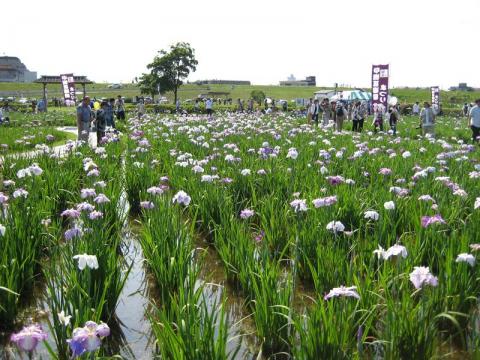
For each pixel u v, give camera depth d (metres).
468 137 23.56
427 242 6.21
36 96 105.81
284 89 144.50
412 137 23.94
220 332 3.86
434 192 8.53
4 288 4.88
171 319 4.47
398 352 4.18
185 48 80.94
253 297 5.55
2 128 26.17
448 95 110.44
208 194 8.27
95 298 4.91
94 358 3.67
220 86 153.38
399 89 130.88
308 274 6.37
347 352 4.17
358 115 27.67
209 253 7.56
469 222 6.78
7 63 172.25
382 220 6.63
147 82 83.62
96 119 20.41
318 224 6.51
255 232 8.05
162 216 6.88
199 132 18.55
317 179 9.33
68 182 9.72
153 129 21.80
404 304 4.38
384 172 9.38
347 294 4.02
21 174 8.09
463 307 5.09
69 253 5.54
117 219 7.78
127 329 5.26
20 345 3.23
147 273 6.78
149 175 10.04
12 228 6.13
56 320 4.50
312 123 30.48
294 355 4.14
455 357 4.63
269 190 9.32
